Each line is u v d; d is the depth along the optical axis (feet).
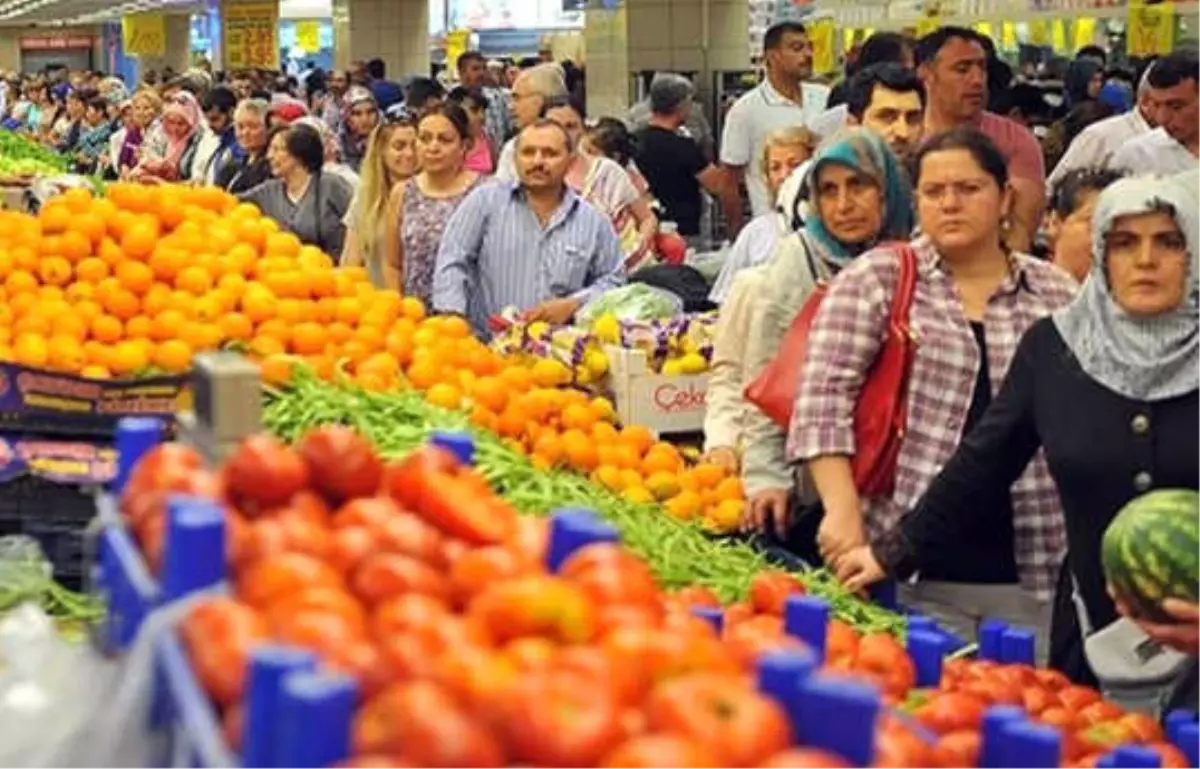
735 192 36.81
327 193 32.99
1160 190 13.19
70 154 71.31
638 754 5.97
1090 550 13.79
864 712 6.27
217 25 139.33
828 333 15.89
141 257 17.85
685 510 17.89
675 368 21.09
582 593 7.37
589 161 33.71
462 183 27.66
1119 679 13.39
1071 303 14.32
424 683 6.33
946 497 14.53
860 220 17.74
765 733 6.21
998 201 15.78
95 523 8.75
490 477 15.55
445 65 124.26
